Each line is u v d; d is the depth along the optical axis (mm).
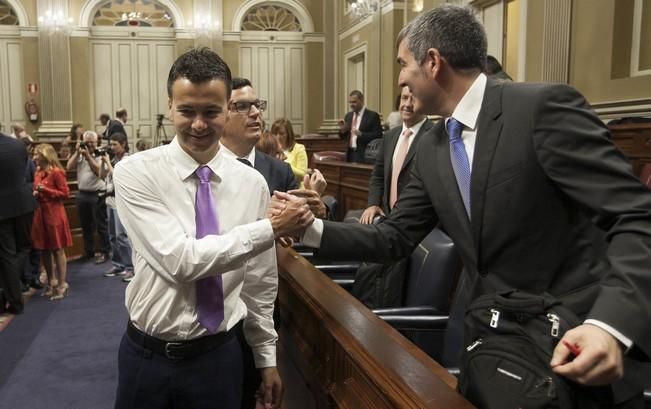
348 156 7414
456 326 1987
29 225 4801
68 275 6188
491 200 1182
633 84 4785
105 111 12898
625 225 964
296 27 13430
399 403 1144
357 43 11586
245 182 1508
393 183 3078
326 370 1702
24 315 4840
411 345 1423
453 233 1293
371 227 1494
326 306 1711
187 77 1351
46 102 12297
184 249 1309
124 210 1388
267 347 1669
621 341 861
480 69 1259
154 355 1413
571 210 1137
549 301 1087
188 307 1390
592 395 1004
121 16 12812
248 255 1355
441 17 1250
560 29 5406
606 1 4984
